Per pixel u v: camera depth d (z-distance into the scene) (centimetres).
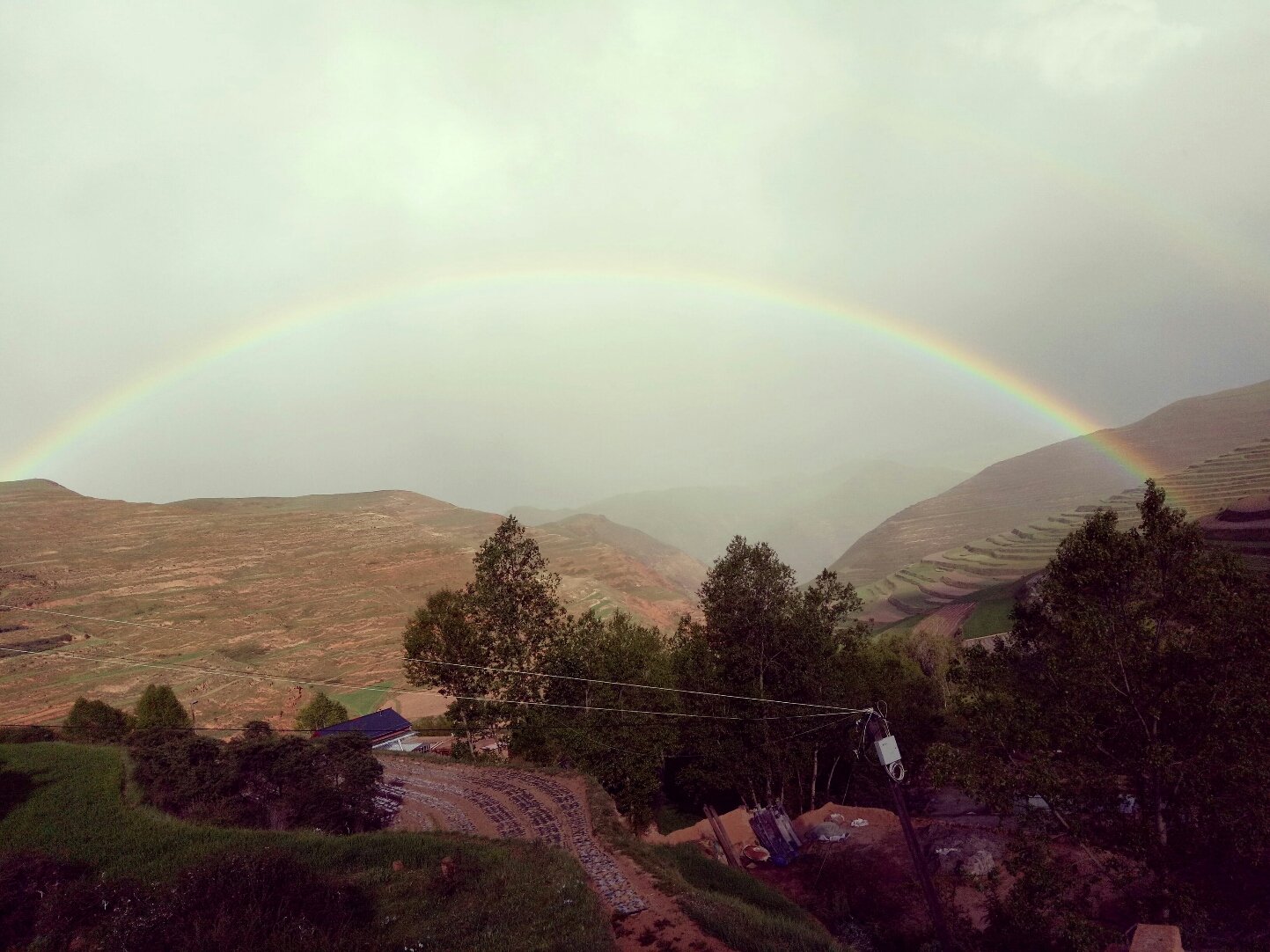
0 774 3253
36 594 14562
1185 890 2372
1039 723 2792
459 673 5291
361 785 3628
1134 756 2623
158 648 12531
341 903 1972
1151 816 2630
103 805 2909
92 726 6625
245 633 13900
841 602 5212
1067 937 2498
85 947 1744
